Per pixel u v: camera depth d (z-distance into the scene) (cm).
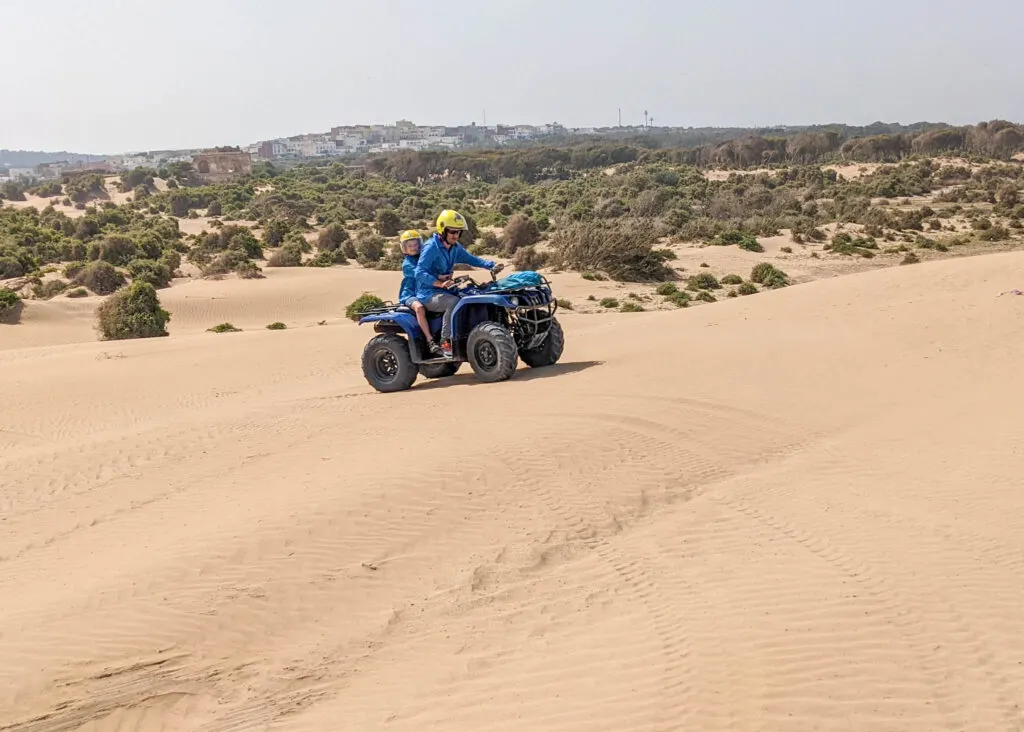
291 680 518
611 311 3588
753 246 5519
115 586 642
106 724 486
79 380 1838
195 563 666
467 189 13562
